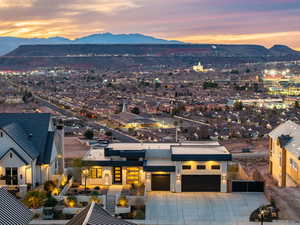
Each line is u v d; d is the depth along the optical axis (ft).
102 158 248.32
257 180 241.76
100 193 222.89
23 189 220.23
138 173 244.22
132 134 497.46
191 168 236.84
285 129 272.92
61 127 262.26
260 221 192.85
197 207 212.64
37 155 235.81
